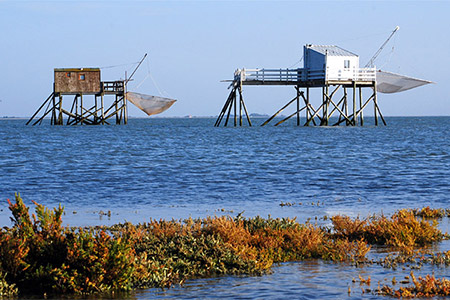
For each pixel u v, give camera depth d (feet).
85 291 111.75
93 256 113.60
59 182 302.25
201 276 124.88
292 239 150.71
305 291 111.55
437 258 134.72
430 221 193.67
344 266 132.77
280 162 414.21
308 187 283.59
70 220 196.24
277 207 225.15
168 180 311.27
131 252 122.52
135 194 260.62
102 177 323.98
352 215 205.67
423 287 110.42
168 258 129.70
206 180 311.27
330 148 556.92
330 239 158.81
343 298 106.83
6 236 118.83
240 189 276.82
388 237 160.56
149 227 168.66
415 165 390.42
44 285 112.98
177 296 109.29
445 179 311.27
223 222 152.76
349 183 297.94
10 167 380.37
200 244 137.39
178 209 220.23
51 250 118.11
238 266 129.90
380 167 377.50
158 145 615.16
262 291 111.96
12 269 114.32
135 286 116.06
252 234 157.69
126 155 482.28
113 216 204.33
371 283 116.88
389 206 227.20
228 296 108.88
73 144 634.02
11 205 129.59
